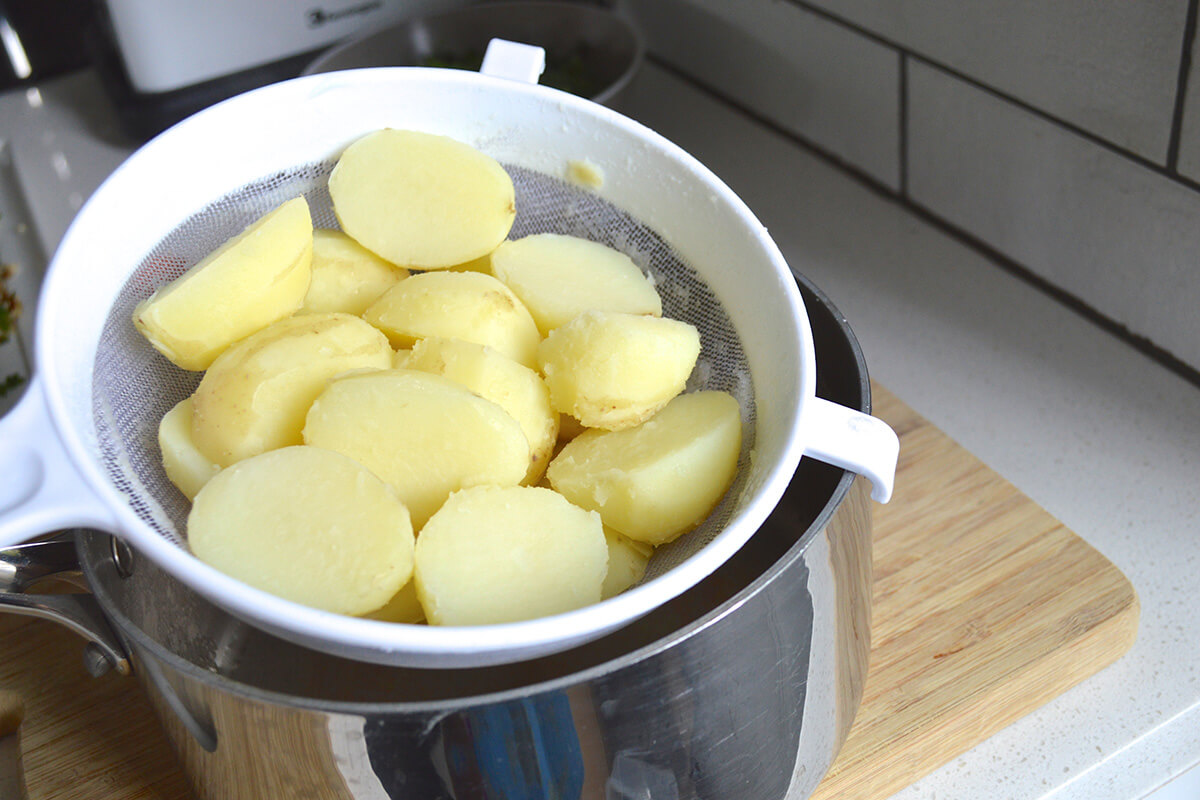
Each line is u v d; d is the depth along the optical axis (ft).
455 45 2.61
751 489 1.48
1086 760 1.60
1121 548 1.78
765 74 2.48
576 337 1.54
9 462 1.34
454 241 1.67
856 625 1.48
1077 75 1.87
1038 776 1.59
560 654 1.59
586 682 1.30
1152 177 1.85
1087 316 2.06
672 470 1.51
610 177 1.70
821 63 2.30
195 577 1.29
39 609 1.50
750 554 1.65
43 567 1.52
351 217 1.67
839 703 1.49
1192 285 1.87
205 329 1.53
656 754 1.36
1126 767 1.62
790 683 1.41
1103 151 1.90
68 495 1.31
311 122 1.67
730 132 2.57
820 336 1.62
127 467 1.51
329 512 1.40
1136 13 1.77
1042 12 1.87
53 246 2.34
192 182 1.62
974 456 1.85
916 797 1.59
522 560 1.44
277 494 1.41
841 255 2.22
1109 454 1.89
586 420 1.56
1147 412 1.93
